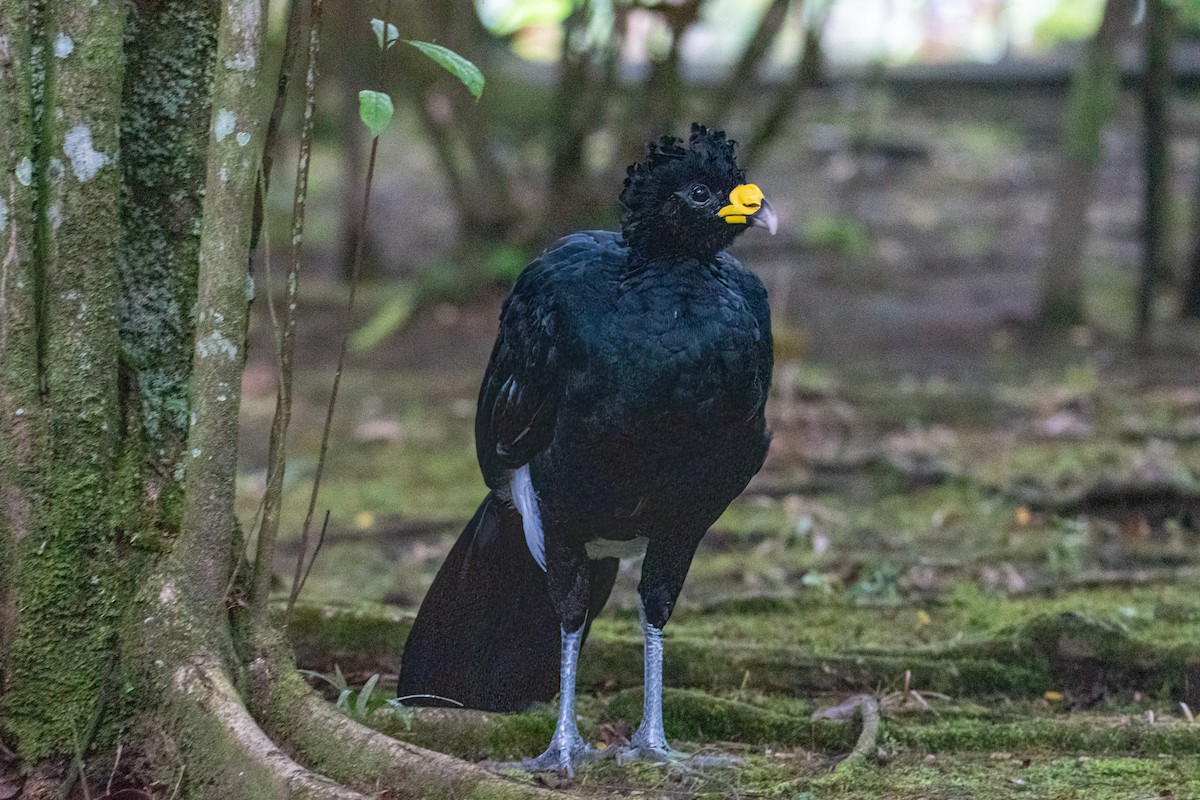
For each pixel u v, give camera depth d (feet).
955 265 75.87
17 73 18.95
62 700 19.69
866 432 47.03
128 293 20.86
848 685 26.12
